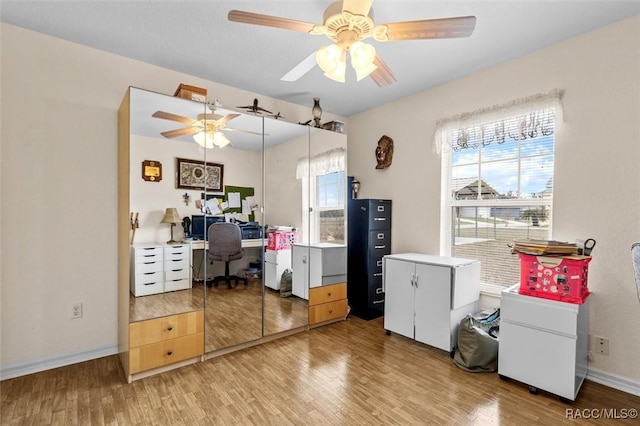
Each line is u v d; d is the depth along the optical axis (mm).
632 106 2066
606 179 2170
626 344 2082
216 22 2156
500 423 1745
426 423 1747
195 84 2988
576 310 1888
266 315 2918
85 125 2461
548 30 2215
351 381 2176
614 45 2133
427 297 2691
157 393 2016
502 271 2797
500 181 2793
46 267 2316
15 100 2205
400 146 3553
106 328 2549
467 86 2939
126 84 2629
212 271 2613
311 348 2723
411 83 3131
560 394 1938
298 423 1741
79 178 2439
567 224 2344
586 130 2252
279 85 3184
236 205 2781
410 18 2072
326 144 3402
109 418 1767
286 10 2031
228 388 2080
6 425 1701
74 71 2416
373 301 3504
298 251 3139
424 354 2611
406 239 3504
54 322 2348
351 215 3654
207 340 2533
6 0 1919
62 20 2137
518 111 2574
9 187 2188
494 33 2250
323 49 1682
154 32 2275
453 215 3156
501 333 2188
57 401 1921
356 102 3670
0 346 2164
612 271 2141
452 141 3100
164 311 2338
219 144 2689
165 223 2420
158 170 2393
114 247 2582
